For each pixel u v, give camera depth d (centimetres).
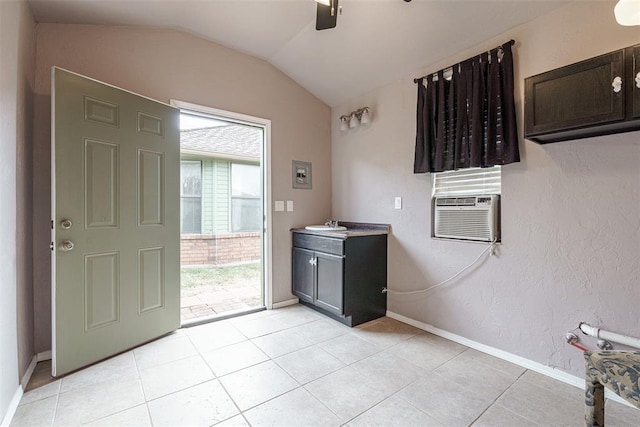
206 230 594
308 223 357
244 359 218
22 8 183
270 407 165
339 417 158
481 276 233
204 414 159
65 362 194
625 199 168
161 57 261
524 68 206
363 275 289
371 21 243
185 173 580
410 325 285
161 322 253
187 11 239
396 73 289
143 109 237
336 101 361
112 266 219
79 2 202
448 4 210
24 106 190
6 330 153
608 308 175
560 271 193
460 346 241
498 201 224
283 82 336
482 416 158
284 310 326
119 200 222
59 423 152
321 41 278
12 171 167
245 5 234
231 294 394
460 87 238
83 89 202
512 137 209
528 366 206
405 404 168
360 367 208
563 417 157
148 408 164
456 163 240
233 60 300
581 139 183
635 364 121
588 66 153
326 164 373
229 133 597
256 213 645
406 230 290
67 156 195
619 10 118
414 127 282
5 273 154
